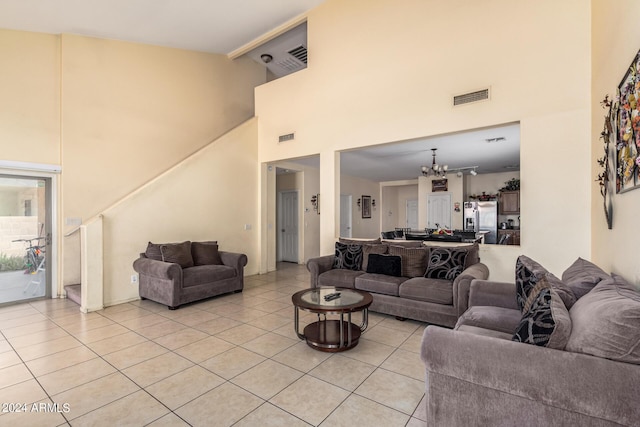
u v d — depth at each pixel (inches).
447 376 60.8
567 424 50.4
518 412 54.4
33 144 169.5
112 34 189.0
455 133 158.9
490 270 146.6
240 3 180.7
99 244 158.2
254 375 93.6
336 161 201.6
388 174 370.0
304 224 300.5
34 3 146.6
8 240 165.6
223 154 225.0
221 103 256.5
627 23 80.0
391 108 175.0
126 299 171.5
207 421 73.1
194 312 153.4
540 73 134.3
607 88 100.7
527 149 136.6
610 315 50.8
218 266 182.1
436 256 147.6
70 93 179.5
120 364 100.6
